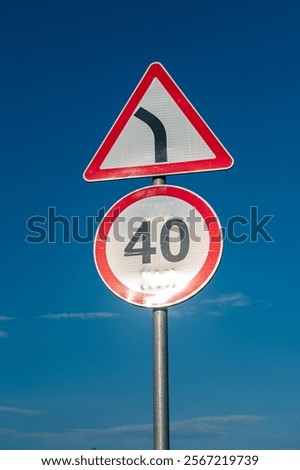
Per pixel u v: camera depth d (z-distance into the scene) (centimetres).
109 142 305
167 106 304
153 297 267
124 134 305
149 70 309
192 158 295
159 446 249
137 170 299
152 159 299
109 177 302
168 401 254
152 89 307
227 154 293
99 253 278
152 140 301
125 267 274
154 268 271
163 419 252
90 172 304
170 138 300
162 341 262
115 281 273
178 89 305
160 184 292
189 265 268
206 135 297
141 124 304
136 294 269
